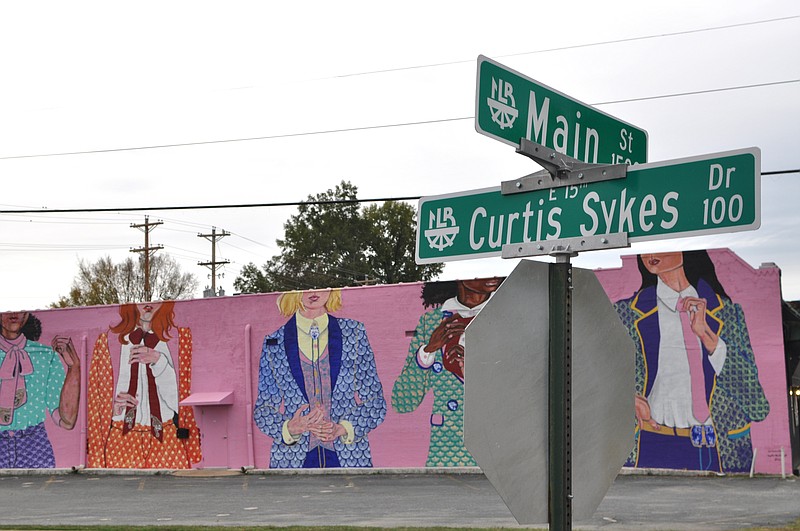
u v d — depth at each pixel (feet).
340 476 80.94
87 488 77.51
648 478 69.97
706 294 72.74
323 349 85.51
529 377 11.33
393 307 83.25
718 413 71.41
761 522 46.29
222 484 76.74
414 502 58.75
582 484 11.31
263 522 50.34
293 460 85.56
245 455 87.66
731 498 57.16
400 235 211.20
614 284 75.92
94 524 50.42
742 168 10.75
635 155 14.01
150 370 92.12
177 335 91.56
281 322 87.56
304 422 85.56
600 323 11.83
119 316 93.86
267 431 86.94
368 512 54.13
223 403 87.35
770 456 69.56
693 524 45.91
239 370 88.84
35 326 96.73
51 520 54.39
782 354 69.97
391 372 82.74
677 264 73.87
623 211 11.46
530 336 11.43
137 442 91.76
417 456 80.84
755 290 71.20
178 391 90.89
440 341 81.05
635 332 74.69
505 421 11.06
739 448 70.54
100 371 94.07
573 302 11.62
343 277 203.62
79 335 95.14
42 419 95.55
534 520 11.13
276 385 87.15
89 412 94.02
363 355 83.97
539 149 11.94
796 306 80.33
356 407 83.76
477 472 78.38
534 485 11.18
